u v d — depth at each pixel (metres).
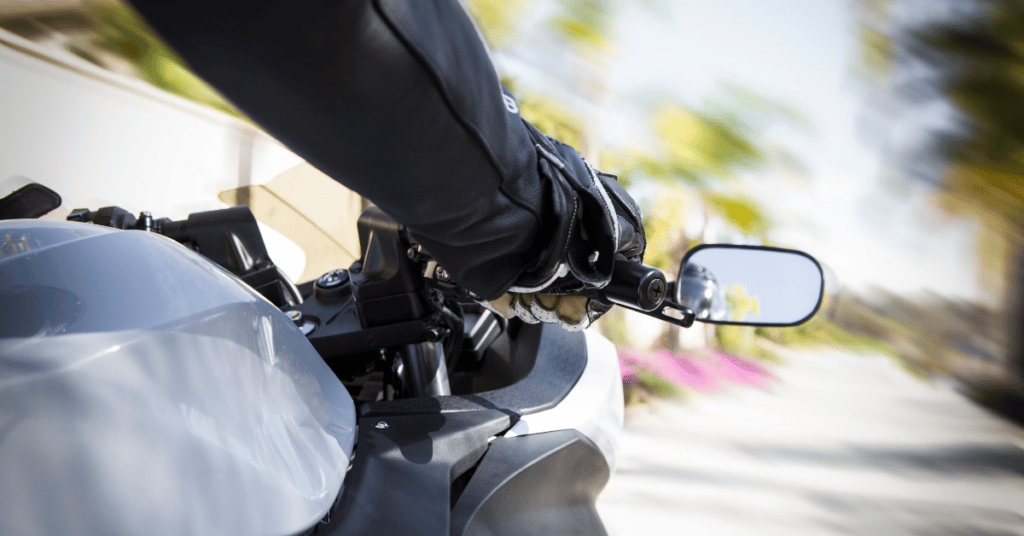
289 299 1.62
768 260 1.21
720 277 1.18
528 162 0.66
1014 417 6.21
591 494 1.40
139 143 5.52
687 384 6.06
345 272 1.54
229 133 5.71
